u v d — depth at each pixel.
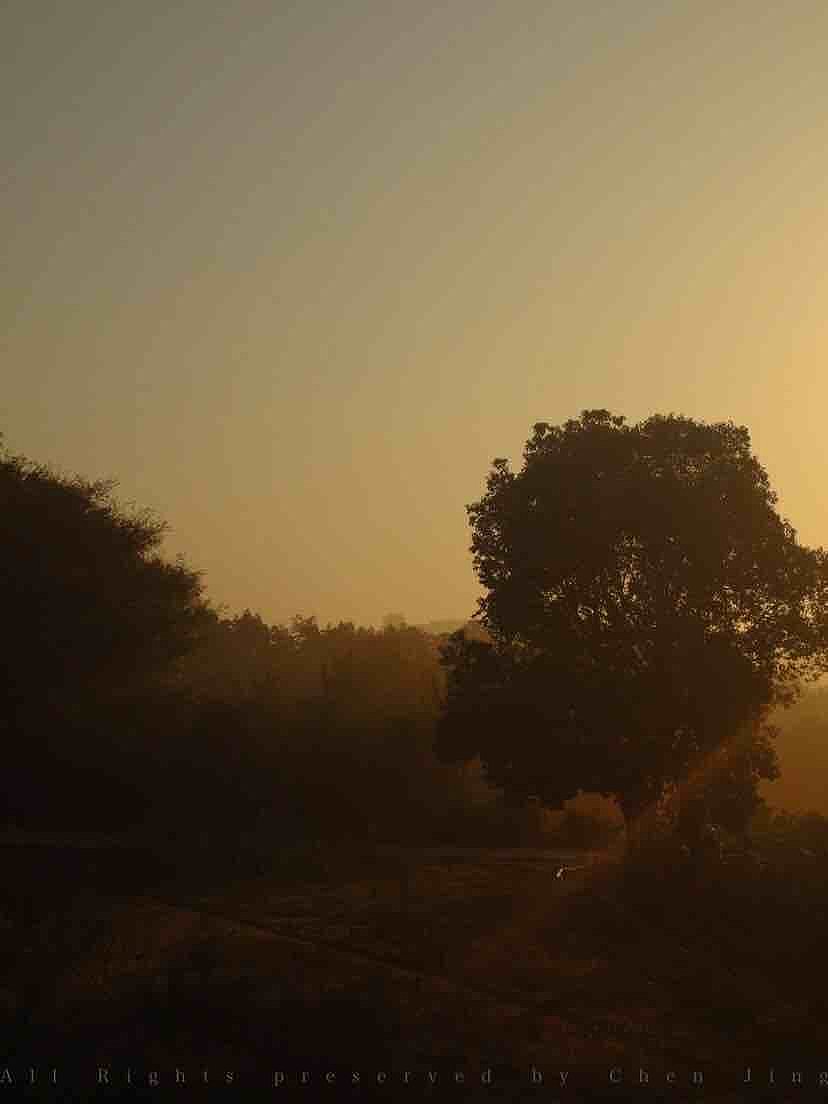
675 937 25.97
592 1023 18.08
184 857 34.78
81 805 44.44
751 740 37.28
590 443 35.72
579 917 27.70
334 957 21.64
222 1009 15.84
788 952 24.19
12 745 43.19
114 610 49.09
